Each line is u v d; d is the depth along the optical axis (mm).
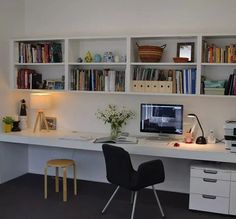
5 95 4430
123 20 4254
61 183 4465
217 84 3717
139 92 3992
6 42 4410
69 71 4285
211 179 3471
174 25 4051
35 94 4336
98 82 4195
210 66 3947
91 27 4402
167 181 4227
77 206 3666
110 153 3201
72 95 4586
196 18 3963
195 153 3463
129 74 4000
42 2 4617
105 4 4316
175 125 3953
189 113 4070
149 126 4066
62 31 4547
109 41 4336
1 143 4383
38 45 4422
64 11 4520
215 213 3537
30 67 4730
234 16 3830
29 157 4887
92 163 4562
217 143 3871
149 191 4195
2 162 4418
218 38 3889
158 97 4191
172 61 4082
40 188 4246
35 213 3455
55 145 3994
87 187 4316
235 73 3738
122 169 3121
